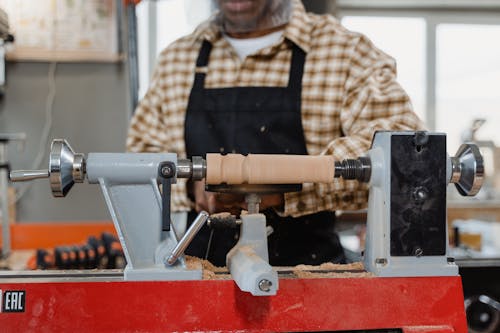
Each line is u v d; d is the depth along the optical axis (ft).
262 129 3.94
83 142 7.72
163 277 2.04
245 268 1.90
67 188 2.08
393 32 9.45
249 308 2.05
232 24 4.15
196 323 2.02
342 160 2.24
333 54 3.94
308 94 3.94
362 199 3.40
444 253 2.15
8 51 7.30
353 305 2.09
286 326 2.06
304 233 3.66
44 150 7.63
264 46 4.20
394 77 3.68
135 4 6.48
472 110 9.65
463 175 2.17
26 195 7.56
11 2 7.13
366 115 3.54
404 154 2.11
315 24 4.14
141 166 2.08
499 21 9.56
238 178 2.13
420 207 2.13
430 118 9.56
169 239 2.13
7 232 6.44
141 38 7.75
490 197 9.07
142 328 2.00
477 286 5.38
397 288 2.11
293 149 3.95
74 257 5.59
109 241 5.88
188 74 4.36
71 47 7.48
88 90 7.68
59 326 1.98
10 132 7.56
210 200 2.74
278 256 3.61
